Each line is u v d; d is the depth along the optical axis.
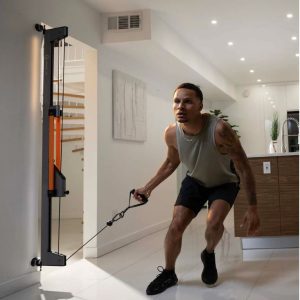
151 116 5.62
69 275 3.16
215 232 2.58
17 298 2.58
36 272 2.94
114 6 4.08
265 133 8.92
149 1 4.02
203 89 7.60
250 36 5.38
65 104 6.22
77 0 3.77
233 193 2.67
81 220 6.75
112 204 4.29
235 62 6.84
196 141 2.47
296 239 3.99
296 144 8.73
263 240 4.00
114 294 2.62
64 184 2.88
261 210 4.00
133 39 4.19
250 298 2.42
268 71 7.66
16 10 2.86
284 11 4.49
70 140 6.86
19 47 2.87
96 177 3.98
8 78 2.75
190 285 2.74
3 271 2.66
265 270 3.12
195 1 4.11
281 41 5.64
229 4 4.23
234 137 2.44
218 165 2.54
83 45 3.94
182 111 2.38
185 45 5.40
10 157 2.75
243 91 9.09
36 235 2.99
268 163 4.01
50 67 2.91
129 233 4.69
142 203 2.67
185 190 2.73
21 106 2.87
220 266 3.29
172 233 2.64
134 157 4.97
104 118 4.20
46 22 3.24
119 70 4.61
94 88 4.07
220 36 5.31
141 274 3.14
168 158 2.76
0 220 2.64
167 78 6.25
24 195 2.88
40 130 3.07
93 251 3.86
